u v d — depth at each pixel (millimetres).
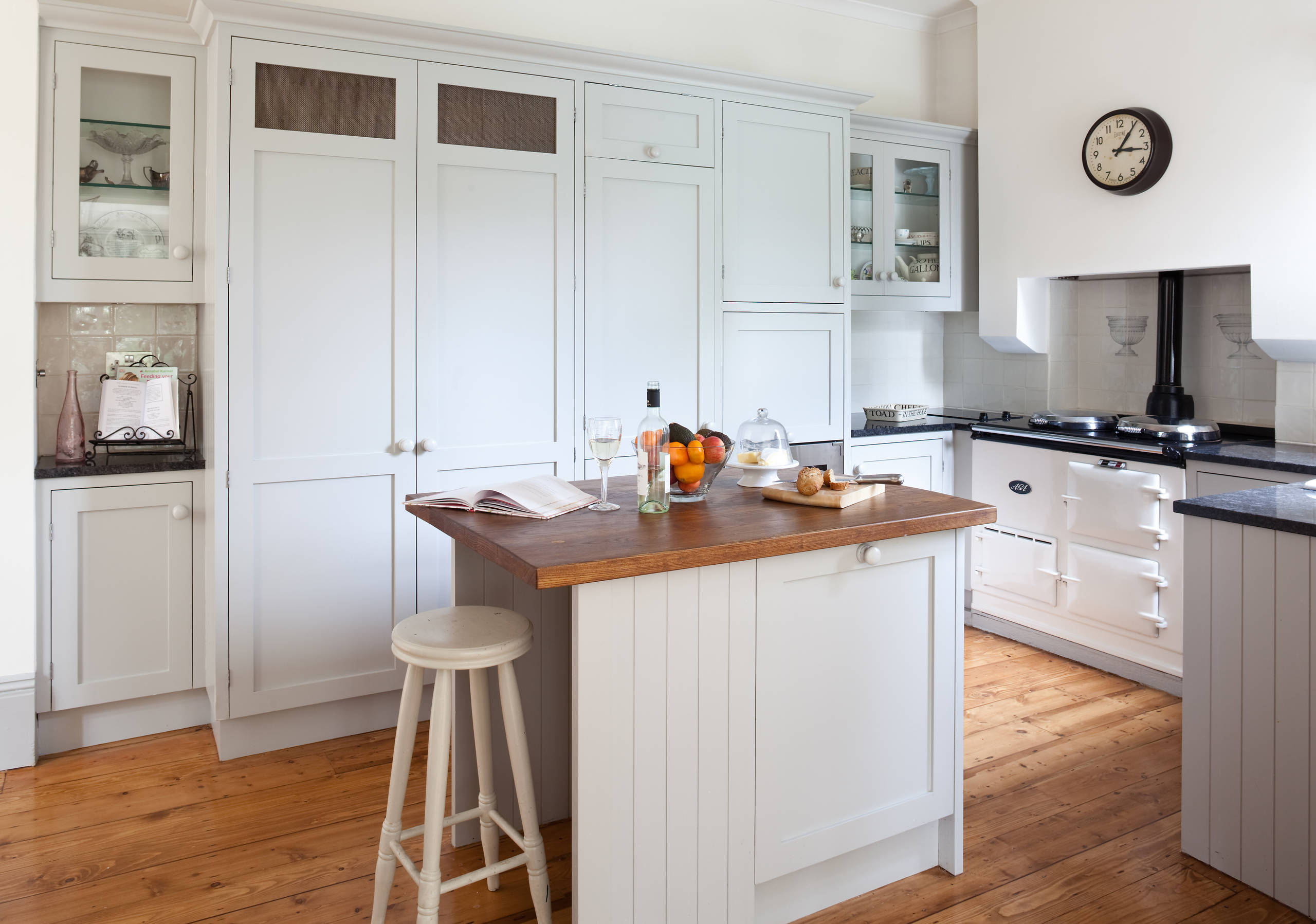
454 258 3113
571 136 3285
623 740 1755
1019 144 4145
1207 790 2266
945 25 4789
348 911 2096
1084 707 3318
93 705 2967
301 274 2881
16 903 2113
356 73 2914
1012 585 4051
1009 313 4266
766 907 2035
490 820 2160
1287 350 3299
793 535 1893
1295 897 2076
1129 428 3627
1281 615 2082
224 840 2406
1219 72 3357
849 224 4020
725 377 3699
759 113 3705
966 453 4414
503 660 1857
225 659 2842
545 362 3299
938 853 2309
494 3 3607
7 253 2754
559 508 2133
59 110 2865
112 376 3271
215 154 2779
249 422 2828
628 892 1785
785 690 1972
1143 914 2078
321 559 2973
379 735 3111
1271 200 3225
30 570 2809
